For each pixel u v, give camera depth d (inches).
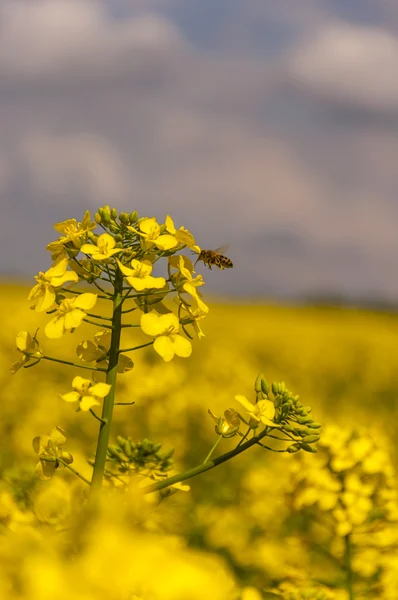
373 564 271.1
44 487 213.9
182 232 178.9
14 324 776.3
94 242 175.3
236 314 1772.9
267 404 176.9
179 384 466.6
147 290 179.2
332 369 1017.5
